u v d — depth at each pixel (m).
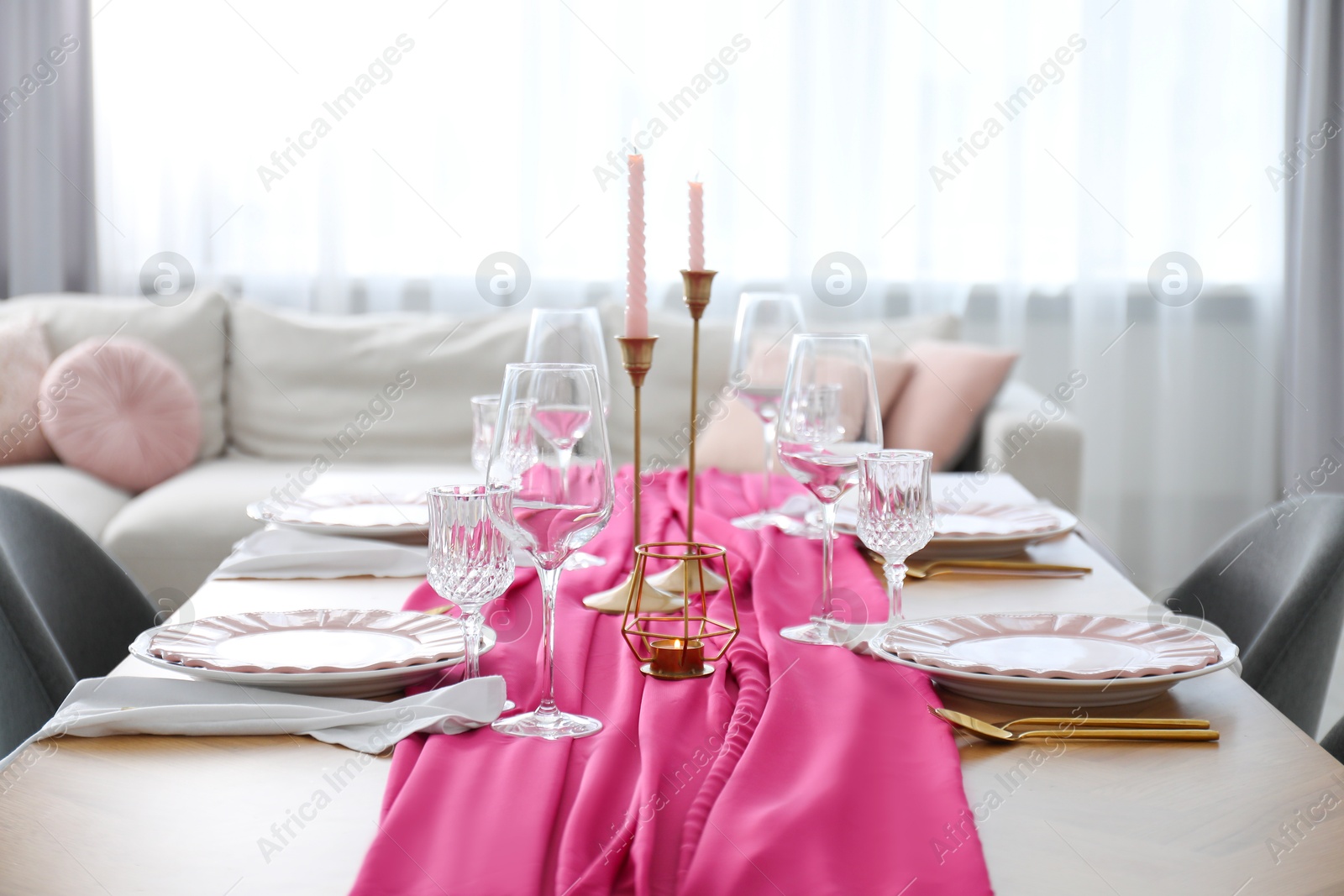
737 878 0.61
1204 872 0.65
